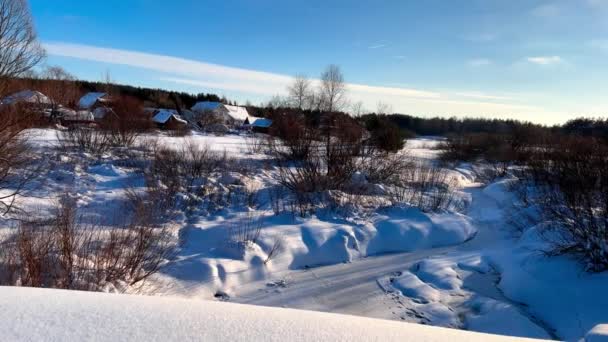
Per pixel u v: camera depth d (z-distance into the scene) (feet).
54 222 19.79
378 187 36.37
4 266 14.29
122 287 15.67
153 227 21.40
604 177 20.72
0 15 25.26
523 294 18.74
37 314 6.77
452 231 27.78
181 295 17.34
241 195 32.09
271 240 23.04
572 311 16.35
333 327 7.18
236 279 19.74
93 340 6.06
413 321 16.74
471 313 17.60
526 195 34.53
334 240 24.35
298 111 56.03
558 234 22.36
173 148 50.42
